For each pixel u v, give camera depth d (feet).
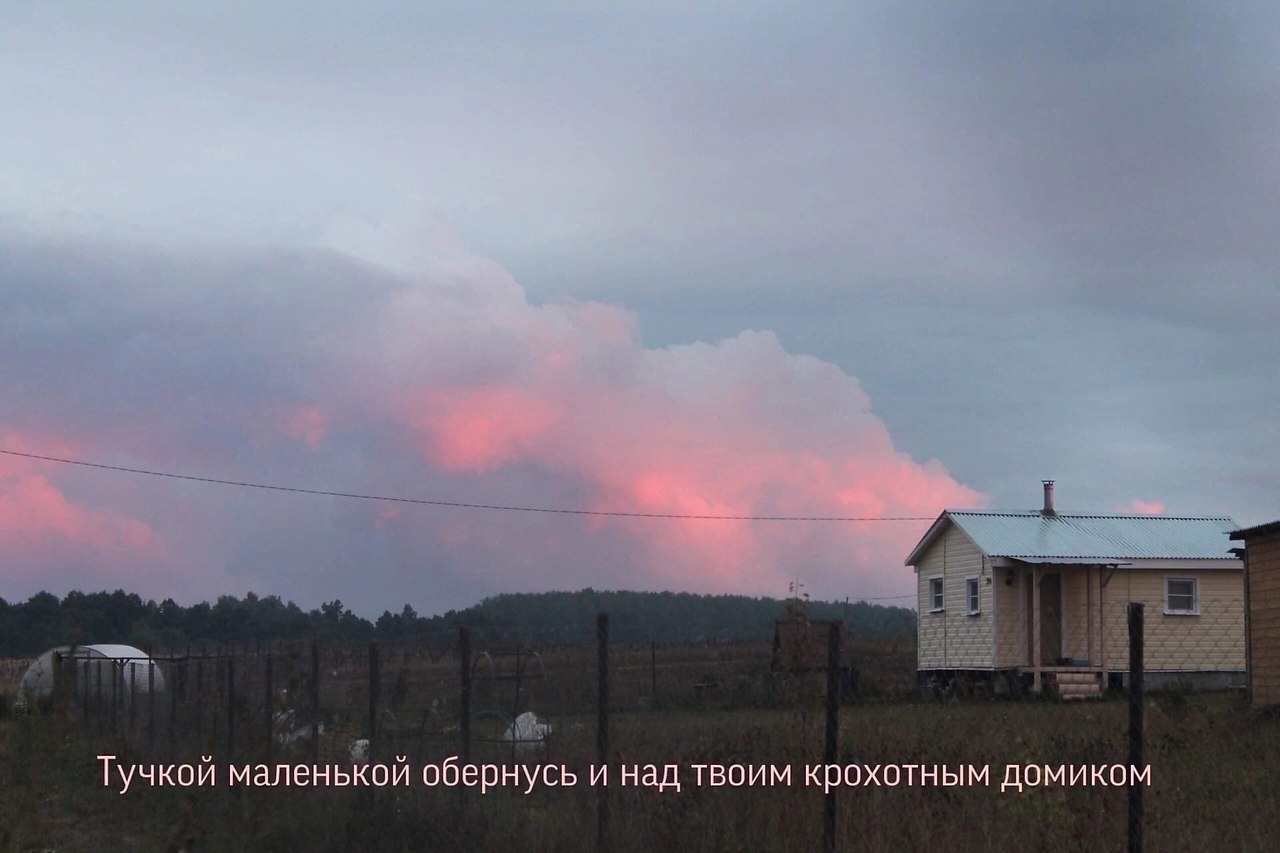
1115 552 97.96
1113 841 24.91
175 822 35.83
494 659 53.93
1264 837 26.32
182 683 54.08
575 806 28.19
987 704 50.01
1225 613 98.22
